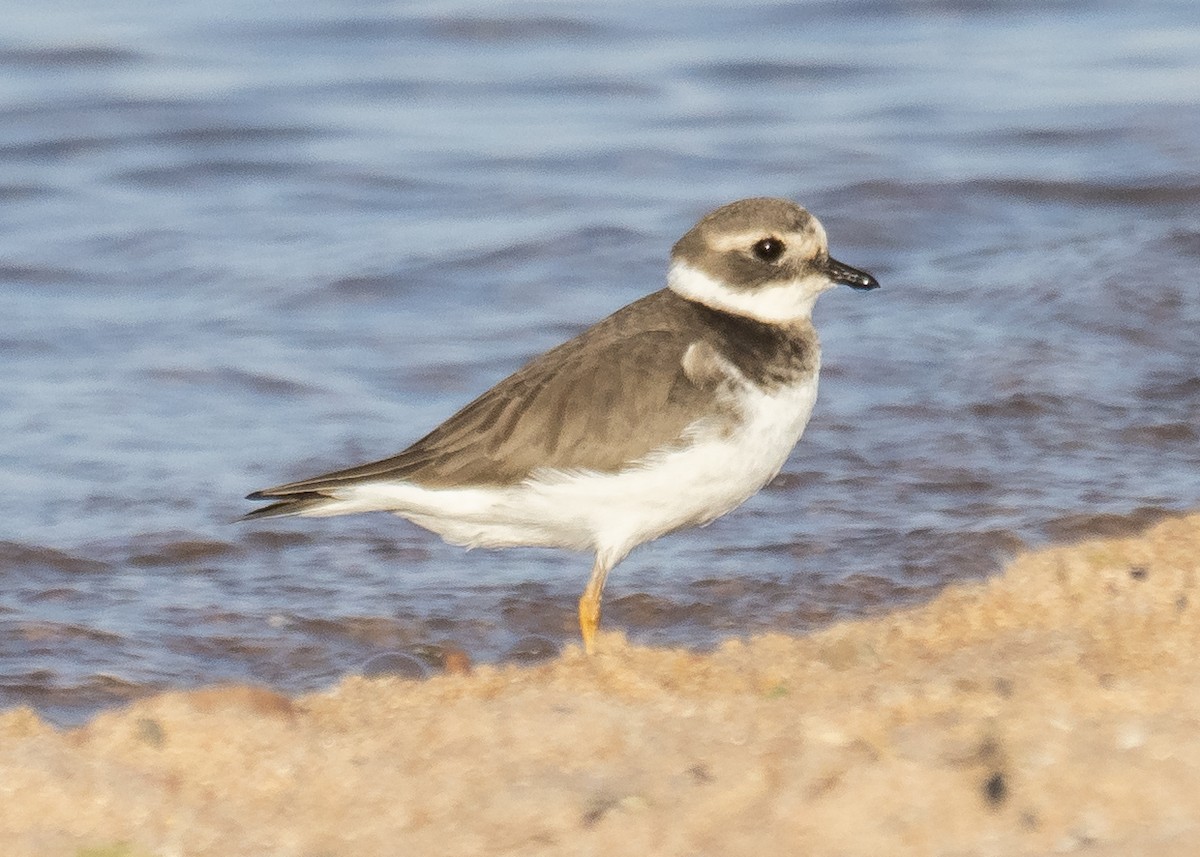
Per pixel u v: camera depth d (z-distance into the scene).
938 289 19.00
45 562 12.86
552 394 9.91
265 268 20.06
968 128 25.36
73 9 31.27
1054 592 10.31
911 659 9.36
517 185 23.28
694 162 24.14
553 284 19.62
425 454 9.97
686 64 28.98
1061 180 22.41
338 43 29.92
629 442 9.80
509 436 9.86
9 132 25.34
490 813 7.20
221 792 7.76
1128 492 13.90
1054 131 24.92
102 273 20.02
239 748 8.12
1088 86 27.16
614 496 9.88
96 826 7.37
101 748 8.15
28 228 21.53
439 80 28.14
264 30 30.36
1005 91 27.16
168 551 13.12
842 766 7.16
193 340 17.80
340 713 8.94
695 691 9.18
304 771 7.89
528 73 28.58
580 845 6.87
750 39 30.52
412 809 7.40
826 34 30.83
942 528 13.34
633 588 12.55
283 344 17.72
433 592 12.55
